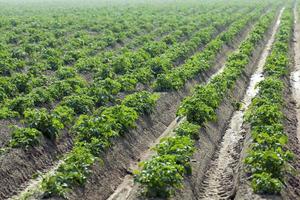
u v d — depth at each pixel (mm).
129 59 36812
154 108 27062
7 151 20875
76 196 17531
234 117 28734
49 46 44656
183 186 17969
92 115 24688
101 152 20625
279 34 53031
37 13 78688
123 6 100125
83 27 57094
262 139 20359
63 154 23031
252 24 68938
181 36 52281
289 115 27500
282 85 30984
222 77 32281
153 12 79750
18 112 25406
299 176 19578
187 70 34219
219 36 50438
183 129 22250
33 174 20891
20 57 38594
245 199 16984
